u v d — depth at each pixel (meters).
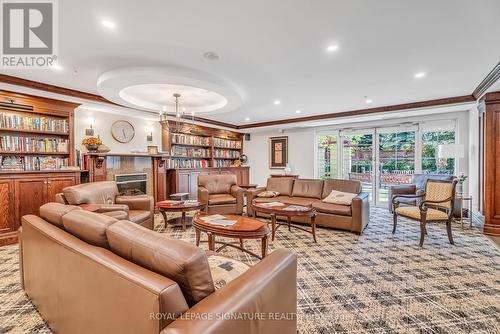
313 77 3.35
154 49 2.51
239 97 3.81
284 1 1.80
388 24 2.11
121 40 2.33
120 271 0.99
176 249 0.99
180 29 2.16
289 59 2.78
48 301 1.56
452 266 2.58
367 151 6.30
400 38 2.35
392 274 2.41
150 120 5.81
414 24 2.11
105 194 3.53
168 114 5.18
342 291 2.11
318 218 4.06
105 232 1.25
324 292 2.09
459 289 2.13
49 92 3.61
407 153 5.72
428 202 3.31
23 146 3.72
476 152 4.51
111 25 2.09
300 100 4.58
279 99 4.49
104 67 2.93
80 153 4.42
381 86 3.76
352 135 6.50
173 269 0.94
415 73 3.23
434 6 1.87
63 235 1.47
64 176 3.88
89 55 2.63
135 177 5.20
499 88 3.46
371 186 6.23
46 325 1.71
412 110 4.92
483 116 4.16
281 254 1.37
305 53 2.64
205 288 0.98
